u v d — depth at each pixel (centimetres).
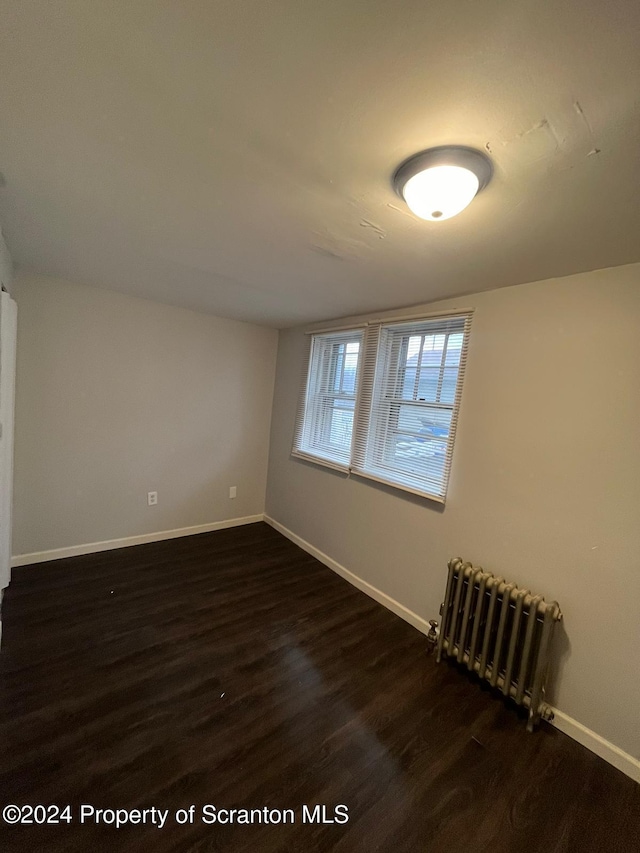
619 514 159
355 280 207
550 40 65
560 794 144
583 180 102
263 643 216
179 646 208
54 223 163
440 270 181
